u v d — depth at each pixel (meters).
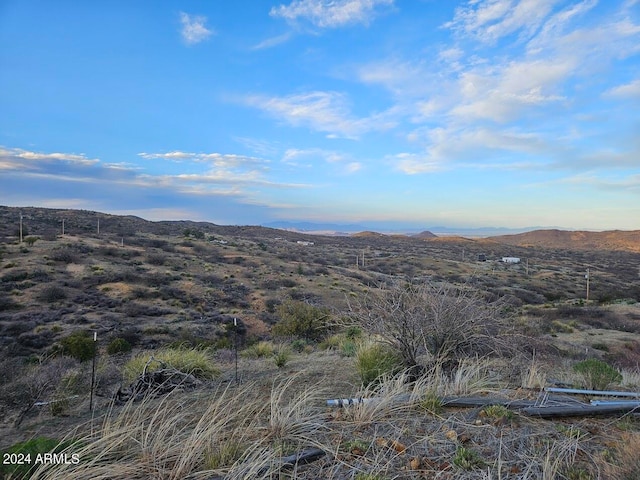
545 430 3.32
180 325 24.55
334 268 60.16
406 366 5.36
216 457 2.82
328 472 2.68
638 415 3.68
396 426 3.41
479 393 4.38
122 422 3.57
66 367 7.89
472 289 5.80
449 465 2.72
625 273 80.69
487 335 5.32
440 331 5.23
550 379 5.45
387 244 139.88
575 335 22.28
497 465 2.69
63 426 4.30
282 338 17.62
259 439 3.16
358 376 5.71
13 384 5.46
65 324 23.23
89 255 45.25
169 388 5.66
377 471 2.64
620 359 14.19
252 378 6.38
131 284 35.66
